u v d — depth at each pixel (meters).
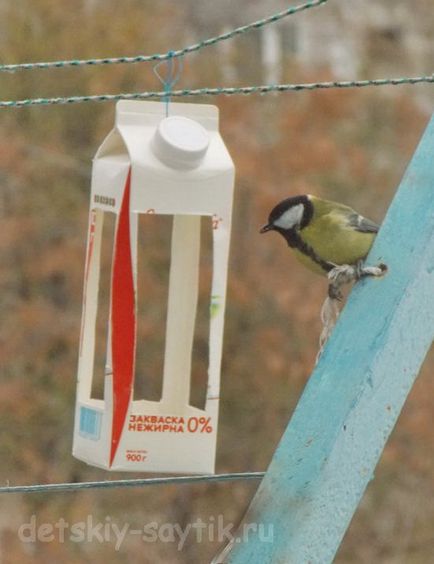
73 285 18.41
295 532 4.54
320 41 23.84
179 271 5.51
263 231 6.48
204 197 4.95
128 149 4.94
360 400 4.59
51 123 18.55
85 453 5.07
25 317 18.14
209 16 23.00
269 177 18.28
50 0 18.39
